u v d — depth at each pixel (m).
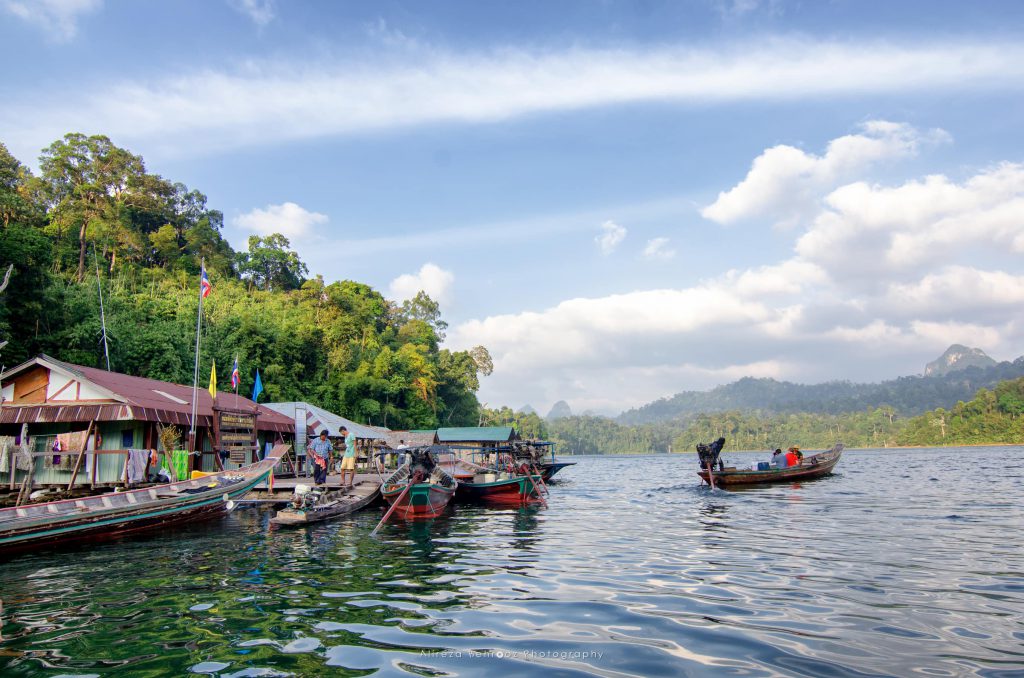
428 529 17.19
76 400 20.83
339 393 59.34
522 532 16.45
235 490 18.72
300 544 14.45
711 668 6.29
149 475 19.34
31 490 17.12
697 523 17.94
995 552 12.71
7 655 6.80
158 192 89.88
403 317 117.81
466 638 7.27
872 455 105.94
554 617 8.14
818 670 6.22
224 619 8.12
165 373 38.72
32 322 33.22
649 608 8.55
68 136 80.00
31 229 32.75
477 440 40.09
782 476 33.34
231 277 90.19
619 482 41.59
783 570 11.07
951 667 6.30
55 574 11.03
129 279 65.44
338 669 6.31
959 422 158.25
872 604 8.71
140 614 8.38
